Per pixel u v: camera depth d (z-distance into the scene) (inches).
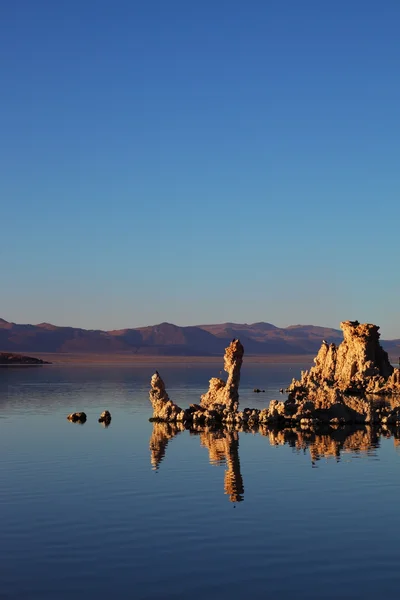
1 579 1088.8
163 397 3115.2
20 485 1673.2
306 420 2947.8
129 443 2361.0
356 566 1135.0
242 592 1040.2
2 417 3139.8
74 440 2423.7
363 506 1477.6
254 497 1555.1
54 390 4948.3
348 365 5059.1
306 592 1039.0
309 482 1706.4
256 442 2411.4
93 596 1029.8
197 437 2536.9
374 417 3090.6
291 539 1259.8
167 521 1365.7
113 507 1467.8
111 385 5595.5
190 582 1074.1
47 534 1289.4
